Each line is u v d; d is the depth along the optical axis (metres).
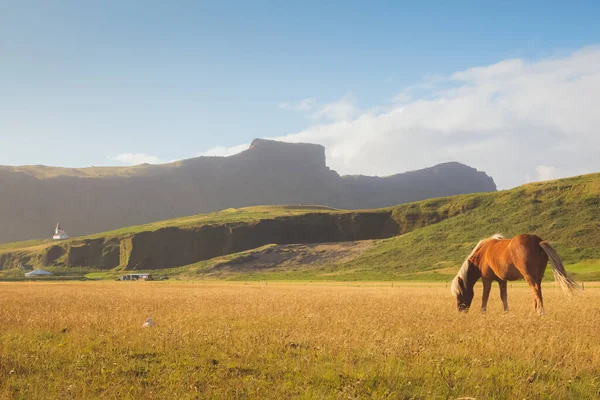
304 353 10.41
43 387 8.25
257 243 170.25
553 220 119.81
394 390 7.91
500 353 10.02
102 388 8.19
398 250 128.12
